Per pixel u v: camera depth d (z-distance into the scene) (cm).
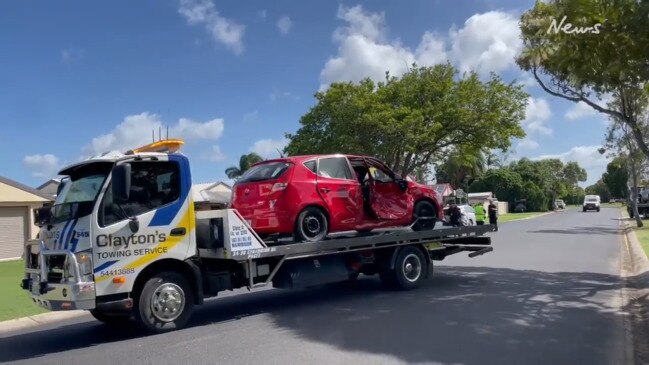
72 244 764
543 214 6309
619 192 10350
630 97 1202
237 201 998
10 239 2567
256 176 1002
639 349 690
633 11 799
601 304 955
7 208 2564
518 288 1122
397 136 3053
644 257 1583
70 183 830
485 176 7762
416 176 5000
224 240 871
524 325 801
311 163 1015
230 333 808
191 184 867
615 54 870
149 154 827
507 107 3234
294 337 766
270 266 939
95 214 772
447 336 742
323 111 3253
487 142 3222
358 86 3225
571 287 1133
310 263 1001
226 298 1134
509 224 3931
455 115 3127
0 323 982
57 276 786
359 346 704
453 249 1269
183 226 849
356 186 1066
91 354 735
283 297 1112
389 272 1116
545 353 662
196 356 691
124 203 800
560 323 815
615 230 3020
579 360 636
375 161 1130
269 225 957
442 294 1066
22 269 1972
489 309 916
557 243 2217
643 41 826
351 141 3066
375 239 1062
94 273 764
